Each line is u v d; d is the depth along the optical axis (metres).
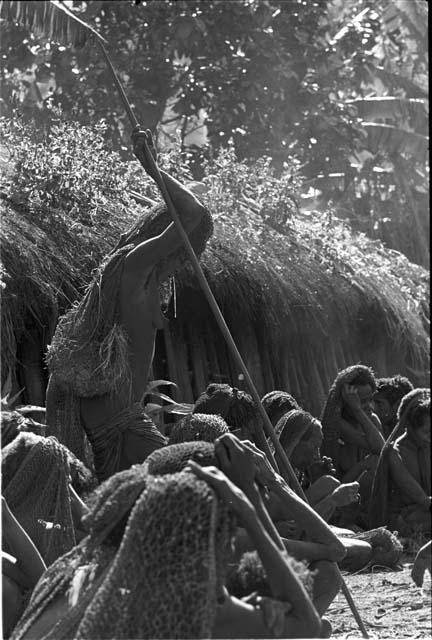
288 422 11.36
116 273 10.59
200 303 13.39
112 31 18.17
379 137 19.58
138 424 10.51
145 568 6.39
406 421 11.76
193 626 6.33
